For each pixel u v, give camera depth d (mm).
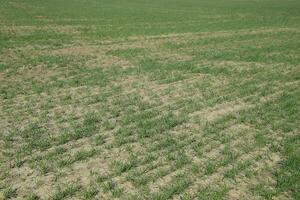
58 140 12516
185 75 20922
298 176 10305
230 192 9641
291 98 16984
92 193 9492
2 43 29750
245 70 22156
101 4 64812
